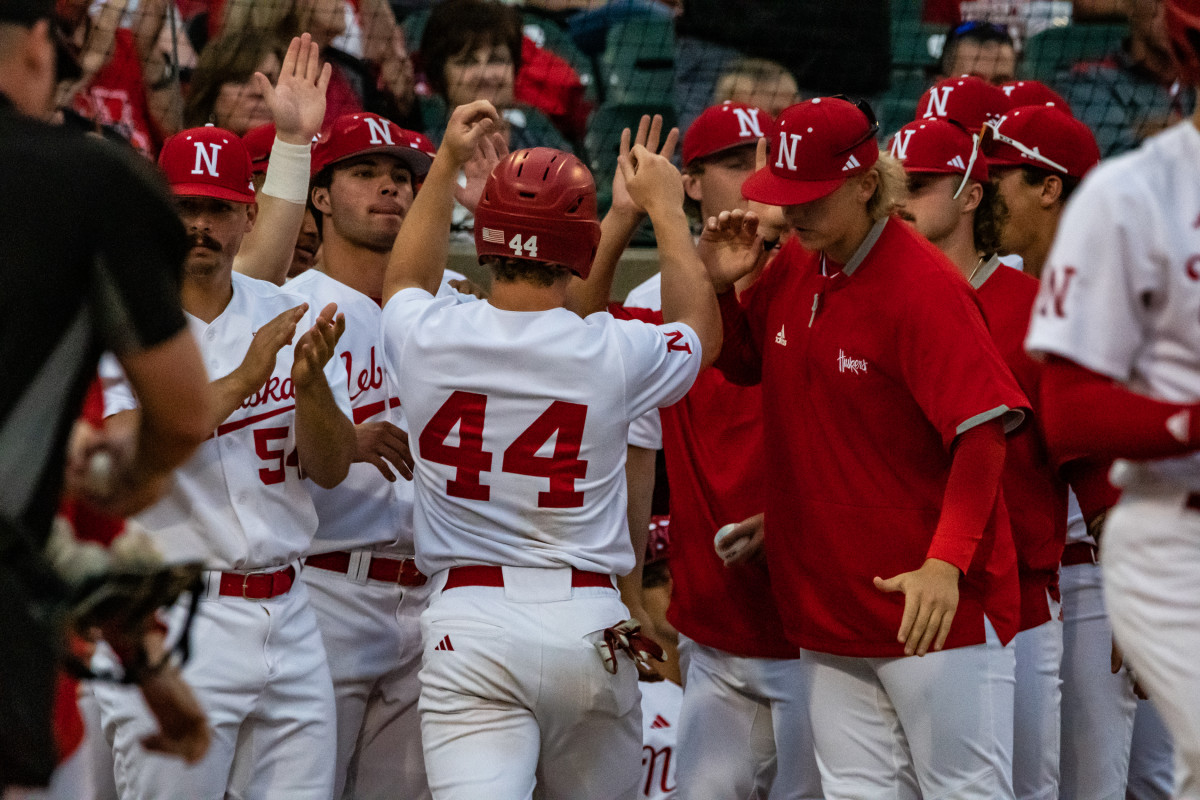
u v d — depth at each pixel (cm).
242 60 2244
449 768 1108
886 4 2606
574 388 1095
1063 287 775
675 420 1414
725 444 1373
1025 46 2722
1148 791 1520
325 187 1461
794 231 1147
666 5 2559
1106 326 764
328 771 1237
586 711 1112
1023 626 1249
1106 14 2666
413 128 2430
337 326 1126
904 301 1063
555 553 1117
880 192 1088
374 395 1434
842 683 1168
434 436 1123
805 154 1060
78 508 849
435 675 1124
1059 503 1263
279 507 1219
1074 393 779
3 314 630
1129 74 2658
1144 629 803
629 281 2123
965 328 1047
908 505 1104
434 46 2405
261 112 2236
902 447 1099
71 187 643
